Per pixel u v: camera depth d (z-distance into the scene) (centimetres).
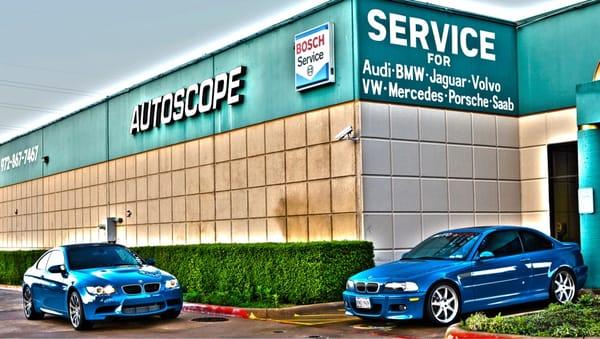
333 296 1620
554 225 1958
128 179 2798
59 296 1470
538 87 2009
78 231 3203
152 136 2644
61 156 3378
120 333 1327
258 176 2092
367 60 1777
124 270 1459
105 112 2981
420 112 1856
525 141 2038
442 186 1880
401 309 1227
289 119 1973
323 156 1856
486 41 2002
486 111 1986
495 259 1320
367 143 1758
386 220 1772
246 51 2156
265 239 2058
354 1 1775
